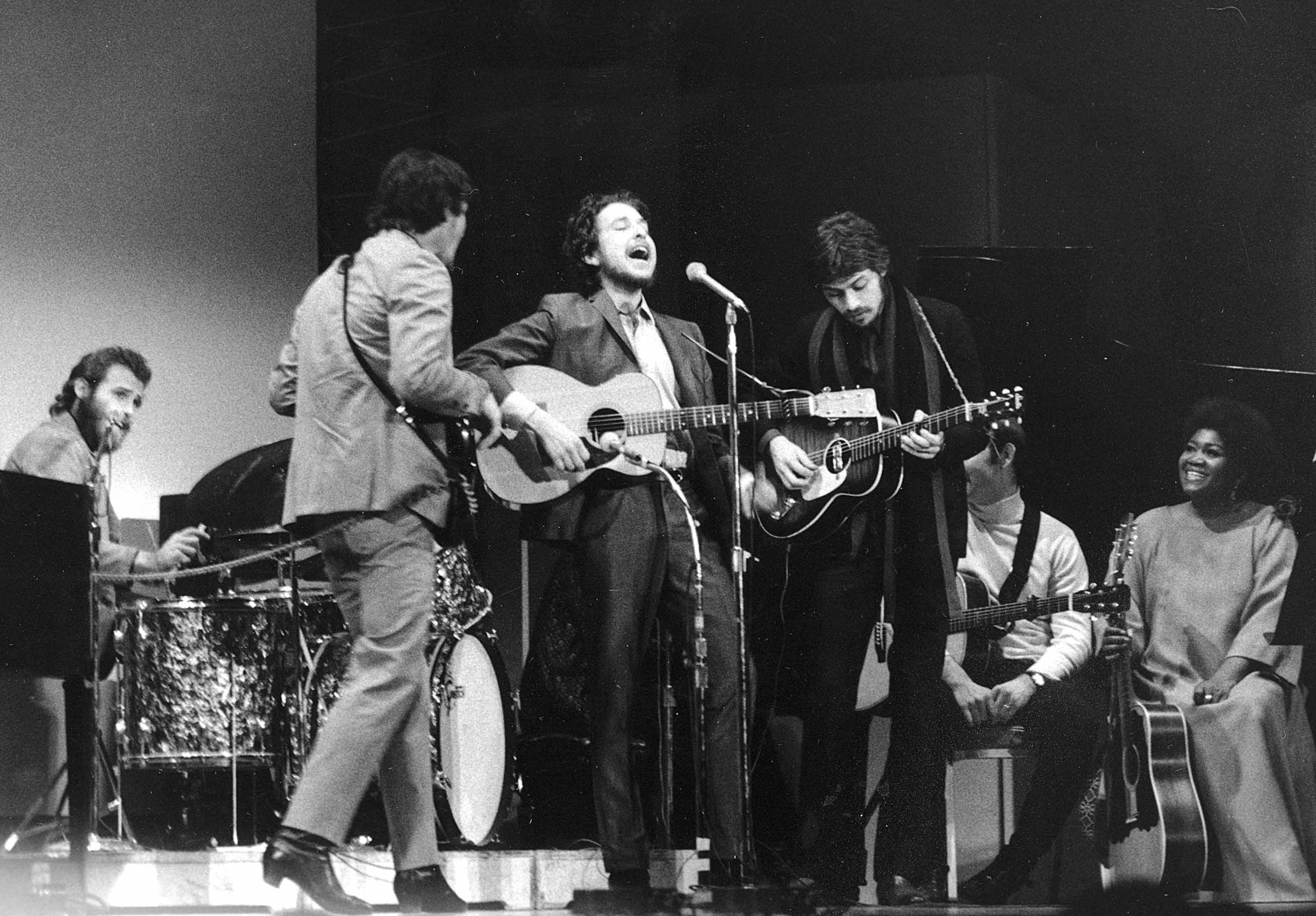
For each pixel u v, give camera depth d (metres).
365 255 4.80
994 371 7.26
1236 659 6.70
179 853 5.32
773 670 6.41
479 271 8.02
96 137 7.70
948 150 7.76
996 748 6.33
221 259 7.93
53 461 6.28
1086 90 7.92
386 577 4.63
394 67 8.22
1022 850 6.30
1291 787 6.54
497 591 7.59
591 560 5.42
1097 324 7.57
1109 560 7.04
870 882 6.23
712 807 5.33
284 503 5.40
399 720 4.59
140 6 7.86
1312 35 7.54
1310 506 6.97
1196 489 7.04
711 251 8.04
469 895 5.59
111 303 7.66
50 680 5.97
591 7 8.15
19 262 7.46
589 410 5.64
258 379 7.97
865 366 6.58
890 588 6.25
